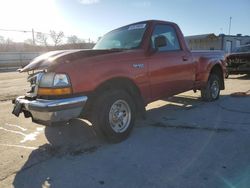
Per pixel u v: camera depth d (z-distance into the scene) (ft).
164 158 11.93
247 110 19.79
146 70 15.25
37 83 12.76
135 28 16.84
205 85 22.02
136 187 9.70
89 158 12.29
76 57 13.03
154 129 15.96
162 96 16.93
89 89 12.70
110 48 16.58
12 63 114.21
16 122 18.45
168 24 17.80
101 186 9.87
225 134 14.67
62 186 10.00
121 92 13.93
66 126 17.06
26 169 11.47
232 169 10.69
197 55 20.38
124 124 14.28
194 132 15.19
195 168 10.87
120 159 12.03
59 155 12.80
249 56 37.14
